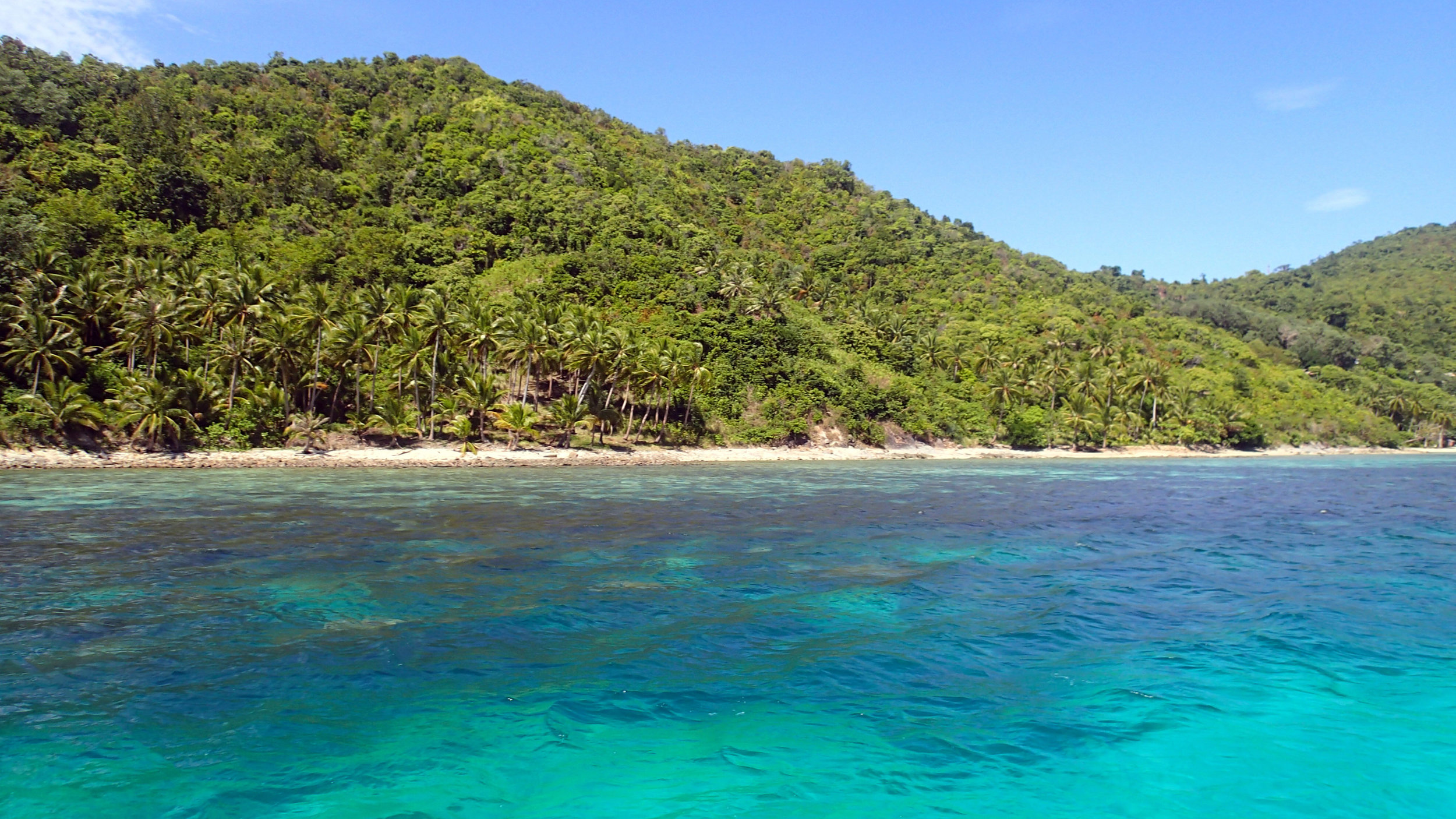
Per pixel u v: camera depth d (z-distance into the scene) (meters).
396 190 122.44
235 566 22.42
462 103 156.50
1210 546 27.16
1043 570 22.78
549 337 80.69
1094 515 36.31
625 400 86.06
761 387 93.56
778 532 29.89
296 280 88.38
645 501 41.16
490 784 9.60
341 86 153.00
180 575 21.11
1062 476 65.50
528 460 71.44
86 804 8.98
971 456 99.94
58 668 13.58
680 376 81.94
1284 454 124.06
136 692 12.52
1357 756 10.56
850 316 123.81
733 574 22.02
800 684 13.13
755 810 9.00
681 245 121.75
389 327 74.44
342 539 27.11
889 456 94.19
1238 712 12.02
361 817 8.76
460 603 18.36
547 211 120.19
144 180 99.25
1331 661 14.43
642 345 84.25
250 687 12.79
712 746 10.76
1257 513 37.72
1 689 12.58
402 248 105.25
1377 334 191.62
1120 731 11.30
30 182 88.50
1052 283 166.12
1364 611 18.03
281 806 9.01
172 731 11.05
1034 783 9.74
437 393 78.12
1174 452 113.75
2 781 9.47
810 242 163.88
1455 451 142.00
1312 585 20.83
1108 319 151.12
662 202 143.62
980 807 9.13
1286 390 142.12
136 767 9.94
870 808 9.07
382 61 171.50
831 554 25.23
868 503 40.91
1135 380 116.88
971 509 38.41
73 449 58.28
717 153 195.25
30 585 19.72
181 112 121.38
